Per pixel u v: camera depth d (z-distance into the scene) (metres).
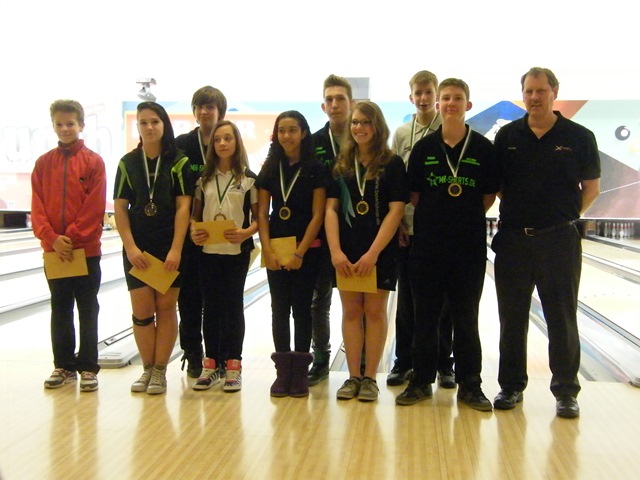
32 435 2.22
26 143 9.25
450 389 2.83
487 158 2.60
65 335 2.86
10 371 3.07
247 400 2.64
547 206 2.47
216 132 2.79
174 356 3.49
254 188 2.86
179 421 2.37
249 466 1.97
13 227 9.80
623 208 8.82
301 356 2.73
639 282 5.85
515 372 2.59
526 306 2.56
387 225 2.61
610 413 2.50
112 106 9.39
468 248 2.57
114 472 1.92
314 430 2.29
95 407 2.53
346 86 2.98
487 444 2.17
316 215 2.74
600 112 8.74
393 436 2.23
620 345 3.63
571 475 1.93
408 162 2.71
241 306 2.85
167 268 2.69
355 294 2.73
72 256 2.75
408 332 2.94
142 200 2.74
